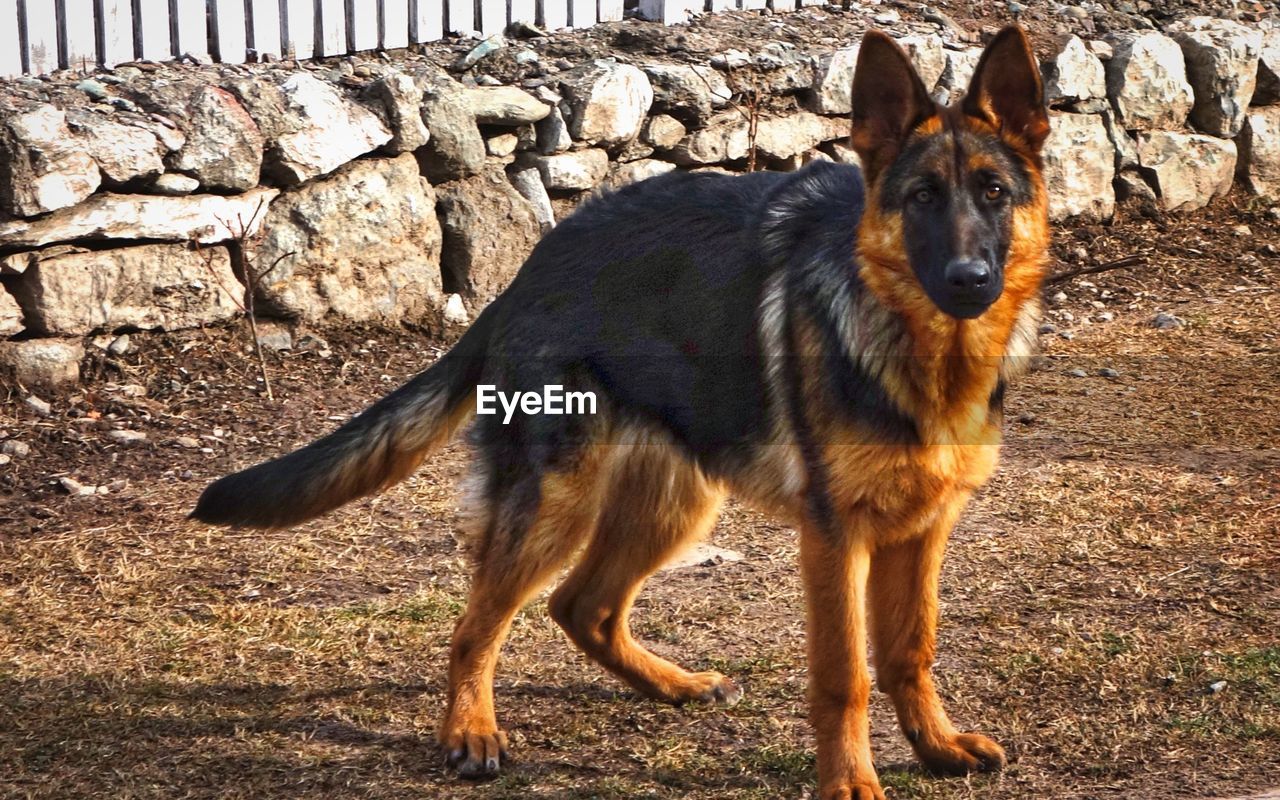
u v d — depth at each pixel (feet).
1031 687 14.32
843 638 12.07
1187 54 34.17
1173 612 15.89
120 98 23.17
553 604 14.56
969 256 11.40
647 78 28.02
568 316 13.74
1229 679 14.23
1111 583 16.74
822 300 12.34
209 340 23.95
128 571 17.15
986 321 11.93
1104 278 30.63
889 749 13.39
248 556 17.75
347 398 23.44
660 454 14.14
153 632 15.64
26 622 15.79
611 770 12.99
